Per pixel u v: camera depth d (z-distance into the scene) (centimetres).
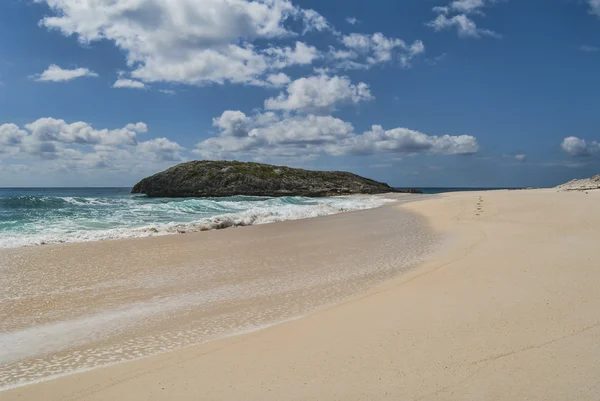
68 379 449
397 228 1584
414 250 1138
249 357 470
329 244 1272
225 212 2419
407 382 393
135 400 388
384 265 976
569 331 489
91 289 816
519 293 645
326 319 587
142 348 541
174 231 1603
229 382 413
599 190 3375
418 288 722
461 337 489
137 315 673
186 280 878
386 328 533
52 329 618
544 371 400
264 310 683
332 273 919
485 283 718
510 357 432
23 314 681
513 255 923
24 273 924
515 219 1566
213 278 892
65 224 1725
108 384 428
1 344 566
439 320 550
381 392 378
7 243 1254
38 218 1889
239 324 619
